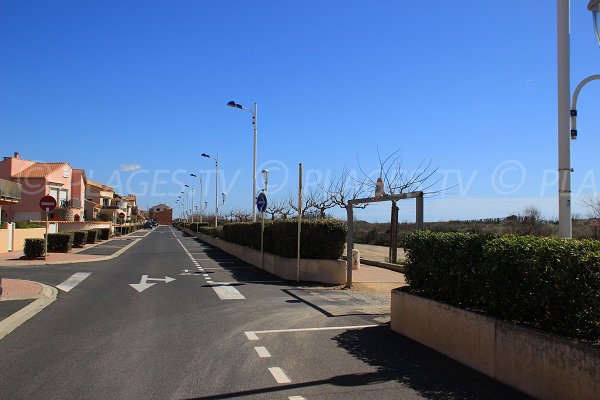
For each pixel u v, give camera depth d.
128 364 6.52
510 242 6.00
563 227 6.38
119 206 102.94
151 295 12.81
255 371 6.24
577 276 4.95
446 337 6.93
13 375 6.02
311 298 12.59
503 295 5.96
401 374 6.10
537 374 5.17
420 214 9.68
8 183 33.19
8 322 9.02
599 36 6.22
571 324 5.04
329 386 5.66
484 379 5.88
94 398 5.26
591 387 4.51
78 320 9.47
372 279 16.73
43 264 21.64
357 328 8.86
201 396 5.34
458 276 6.95
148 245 40.19
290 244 16.75
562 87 6.54
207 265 22.05
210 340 7.90
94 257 25.36
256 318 9.80
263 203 19.31
